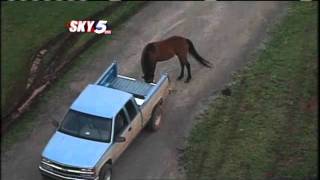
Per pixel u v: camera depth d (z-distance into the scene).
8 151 26.34
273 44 34.59
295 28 36.12
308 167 25.16
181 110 29.05
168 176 24.95
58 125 24.69
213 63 32.91
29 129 27.70
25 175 25.09
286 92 30.19
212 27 36.50
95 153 23.41
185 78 31.47
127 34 35.47
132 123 25.14
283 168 25.14
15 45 33.84
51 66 32.25
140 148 26.53
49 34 34.97
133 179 24.81
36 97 29.84
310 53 33.53
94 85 26.11
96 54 33.50
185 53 30.28
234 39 35.25
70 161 23.12
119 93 25.52
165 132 27.56
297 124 27.84
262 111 28.73
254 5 39.00
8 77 31.09
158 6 38.72
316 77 31.39
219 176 24.78
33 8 37.69
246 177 24.67
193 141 26.91
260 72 31.94
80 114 24.67
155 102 26.88
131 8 38.19
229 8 38.62
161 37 35.28
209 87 30.81
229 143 26.64
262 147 26.34
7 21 36.22
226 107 29.14
